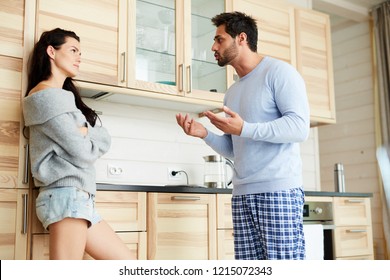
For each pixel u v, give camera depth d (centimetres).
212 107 389
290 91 233
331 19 624
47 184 232
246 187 240
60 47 264
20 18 286
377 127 560
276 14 427
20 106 276
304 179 490
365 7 570
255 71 250
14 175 268
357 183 583
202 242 320
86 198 230
